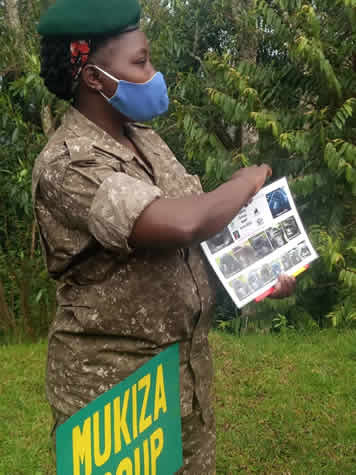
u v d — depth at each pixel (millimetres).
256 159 4750
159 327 1244
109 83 1207
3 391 3725
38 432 3156
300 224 1401
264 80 4531
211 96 4426
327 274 4957
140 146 1327
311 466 2721
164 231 1052
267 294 1353
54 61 1236
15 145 4707
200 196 1110
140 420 1250
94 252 1200
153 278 1216
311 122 4477
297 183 4363
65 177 1136
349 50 4398
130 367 1245
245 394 3559
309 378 3711
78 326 1249
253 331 4922
